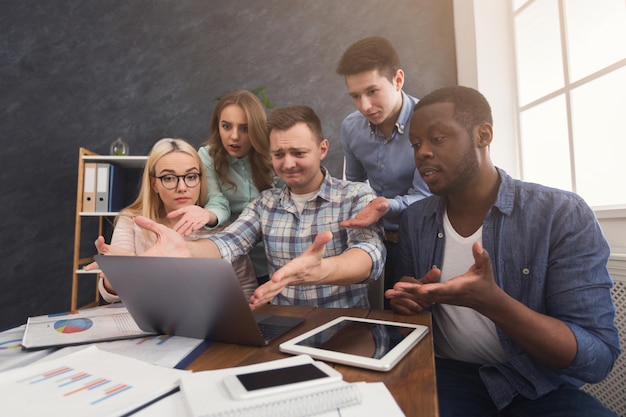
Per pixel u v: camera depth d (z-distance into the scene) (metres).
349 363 0.52
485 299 0.64
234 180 1.58
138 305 0.67
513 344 0.82
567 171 1.70
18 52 2.45
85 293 2.34
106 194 2.12
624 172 1.44
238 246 1.16
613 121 1.47
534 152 1.89
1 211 2.36
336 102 2.38
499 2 2.03
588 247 0.78
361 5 2.39
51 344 0.62
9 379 0.46
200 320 0.63
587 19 1.58
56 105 2.44
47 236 2.37
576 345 0.69
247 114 1.47
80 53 2.46
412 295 0.66
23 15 2.47
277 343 0.64
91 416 0.36
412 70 2.34
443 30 2.34
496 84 2.02
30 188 2.39
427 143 0.81
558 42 1.73
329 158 2.38
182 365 0.55
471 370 0.95
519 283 0.86
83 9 2.48
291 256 1.18
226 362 0.56
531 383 0.81
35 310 2.33
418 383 0.47
